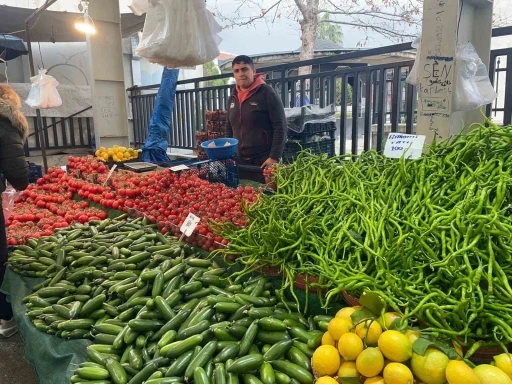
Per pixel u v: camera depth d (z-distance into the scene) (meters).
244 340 1.86
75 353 2.09
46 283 2.71
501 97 5.02
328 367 1.53
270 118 4.89
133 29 9.41
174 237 3.01
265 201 2.54
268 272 2.29
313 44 11.58
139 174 4.82
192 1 4.30
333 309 2.02
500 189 1.73
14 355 3.62
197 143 8.10
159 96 7.73
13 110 3.54
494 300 1.53
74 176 5.00
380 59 7.79
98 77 7.04
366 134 5.62
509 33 3.98
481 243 1.67
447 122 3.06
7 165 3.57
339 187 2.43
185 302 2.23
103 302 2.33
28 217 4.06
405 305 1.57
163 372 1.77
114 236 3.10
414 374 1.38
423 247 1.73
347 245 1.98
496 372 1.32
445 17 2.93
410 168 2.18
